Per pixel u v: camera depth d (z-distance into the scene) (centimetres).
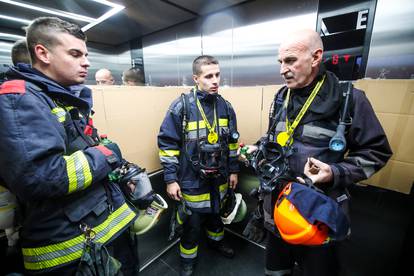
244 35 203
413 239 78
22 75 60
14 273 68
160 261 150
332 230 56
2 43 228
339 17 151
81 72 70
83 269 65
